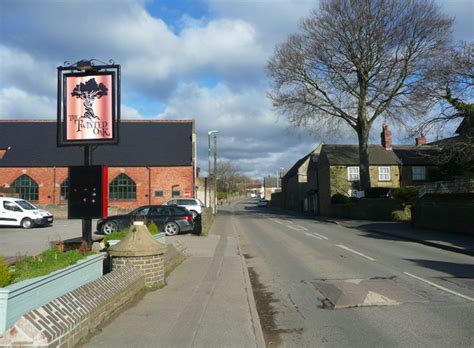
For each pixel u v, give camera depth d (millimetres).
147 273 9000
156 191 48844
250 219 39938
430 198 23391
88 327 5871
